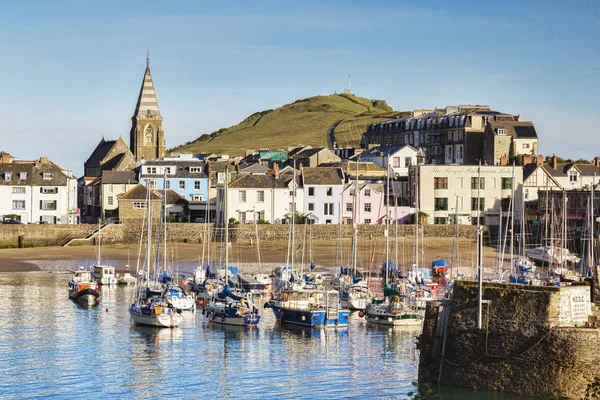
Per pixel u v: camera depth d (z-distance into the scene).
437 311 53.03
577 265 116.56
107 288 102.25
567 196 142.62
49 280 106.38
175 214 154.88
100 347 69.19
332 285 101.00
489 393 49.38
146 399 55.16
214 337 73.62
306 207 150.88
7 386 57.81
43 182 153.50
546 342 47.88
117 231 140.38
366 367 63.31
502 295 49.75
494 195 155.62
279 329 77.75
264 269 117.12
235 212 148.00
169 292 86.25
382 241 143.75
